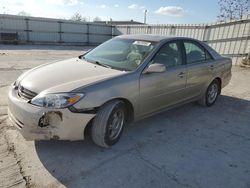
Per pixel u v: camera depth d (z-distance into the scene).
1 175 2.52
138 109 3.42
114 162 2.88
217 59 5.05
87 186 2.44
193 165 2.92
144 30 20.05
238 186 2.59
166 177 2.66
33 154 2.93
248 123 4.35
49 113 2.65
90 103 2.78
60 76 3.07
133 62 3.51
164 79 3.68
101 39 25.41
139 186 2.49
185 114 4.62
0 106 4.38
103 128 2.96
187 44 4.37
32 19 21.27
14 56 11.98
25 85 2.96
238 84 7.42
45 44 22.17
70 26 23.22
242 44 11.13
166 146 3.34
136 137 3.54
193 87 4.44
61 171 2.65
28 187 2.38
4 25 20.27
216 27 12.53
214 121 4.36
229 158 3.14
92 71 3.26
